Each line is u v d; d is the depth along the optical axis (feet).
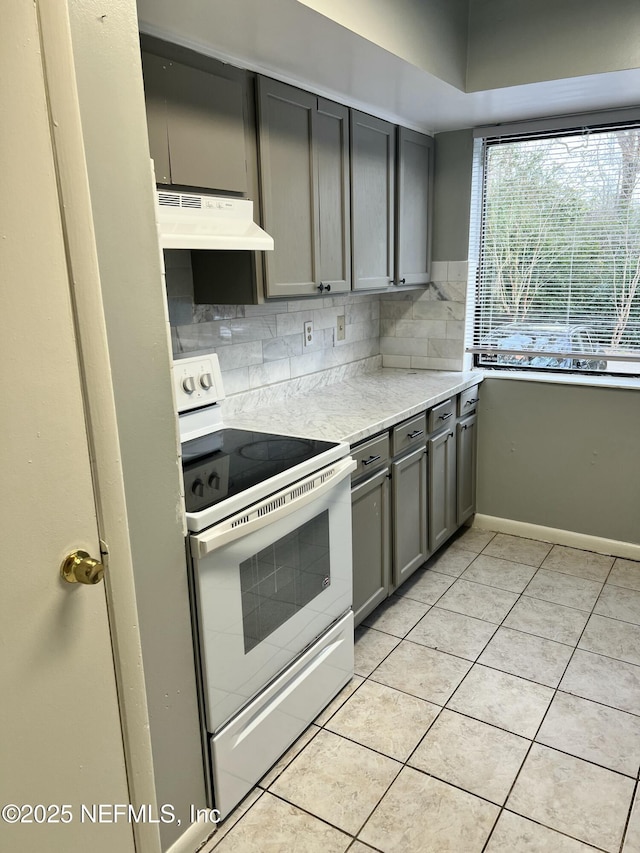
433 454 9.29
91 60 3.72
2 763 3.25
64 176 3.15
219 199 6.25
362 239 8.81
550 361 10.80
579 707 6.77
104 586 3.65
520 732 6.43
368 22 6.08
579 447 10.31
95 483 3.52
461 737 6.39
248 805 5.65
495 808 5.54
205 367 7.21
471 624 8.39
